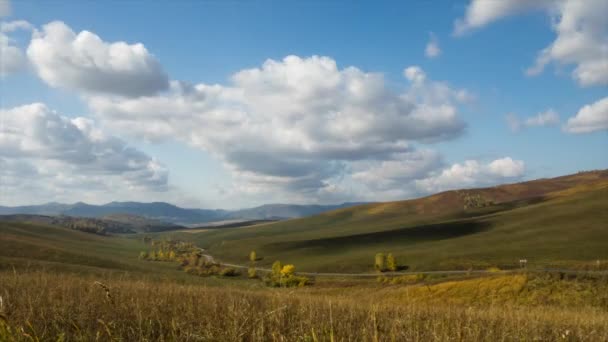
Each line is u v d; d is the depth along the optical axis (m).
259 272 141.12
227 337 5.78
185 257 172.88
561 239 130.62
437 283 56.09
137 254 186.62
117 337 5.43
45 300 8.46
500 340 7.32
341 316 8.38
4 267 40.44
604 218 152.38
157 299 9.01
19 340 3.95
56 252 96.56
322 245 182.12
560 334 8.96
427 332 6.97
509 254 119.38
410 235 179.12
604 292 43.38
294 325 6.89
